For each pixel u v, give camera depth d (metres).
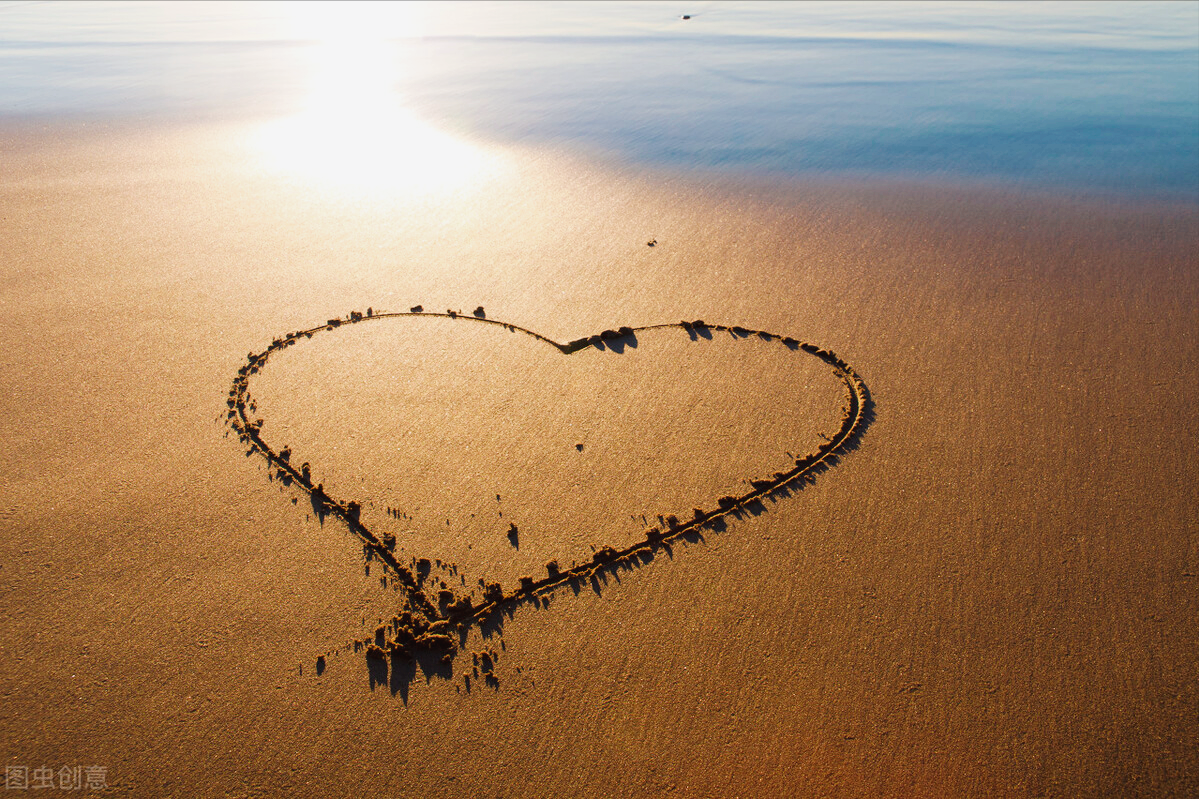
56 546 4.68
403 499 5.12
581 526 4.95
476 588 4.50
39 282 7.89
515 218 9.87
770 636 4.24
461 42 25.59
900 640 4.22
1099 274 8.26
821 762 3.64
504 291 7.87
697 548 4.81
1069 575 4.59
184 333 6.99
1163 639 4.20
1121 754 3.67
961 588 4.52
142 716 3.78
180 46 24.84
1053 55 21.66
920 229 9.50
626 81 18.59
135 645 4.11
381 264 8.46
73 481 5.19
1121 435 5.75
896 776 3.59
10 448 5.48
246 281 8.01
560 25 29.91
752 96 16.94
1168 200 10.33
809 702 3.90
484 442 5.66
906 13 32.91
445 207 10.23
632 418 5.95
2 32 28.38
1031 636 4.23
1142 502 5.12
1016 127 14.11
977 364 6.64
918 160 12.28
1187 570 4.61
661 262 8.58
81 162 12.01
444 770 3.59
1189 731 3.76
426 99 16.59
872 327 7.21
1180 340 6.96
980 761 3.65
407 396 6.16
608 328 7.18
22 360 6.52
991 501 5.15
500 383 6.35
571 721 3.81
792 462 5.51
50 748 3.63
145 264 8.37
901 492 5.24
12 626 4.18
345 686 3.96
